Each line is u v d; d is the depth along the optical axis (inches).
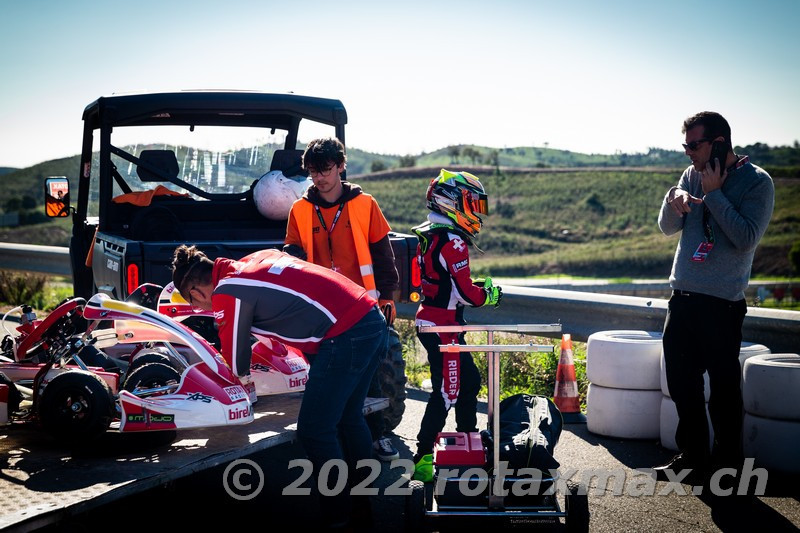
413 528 153.0
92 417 155.4
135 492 141.6
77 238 292.4
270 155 292.4
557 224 3511.3
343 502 155.8
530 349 155.0
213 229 275.0
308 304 151.8
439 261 178.7
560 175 4672.7
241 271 155.3
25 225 1984.5
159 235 256.4
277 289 152.0
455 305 181.0
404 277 231.1
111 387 175.6
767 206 180.1
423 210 3671.3
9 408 176.9
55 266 576.7
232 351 152.4
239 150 286.4
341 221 192.2
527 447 156.5
